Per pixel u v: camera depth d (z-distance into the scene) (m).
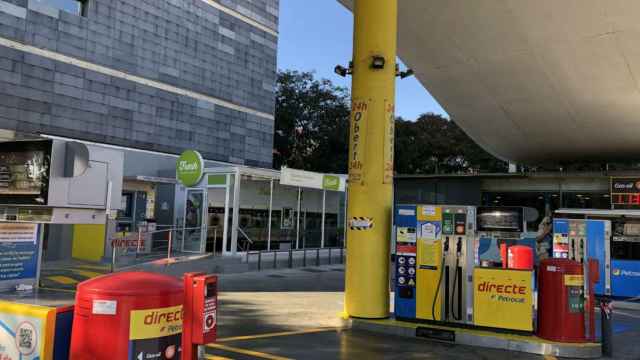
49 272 13.11
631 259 12.91
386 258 8.99
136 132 26.52
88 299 3.55
